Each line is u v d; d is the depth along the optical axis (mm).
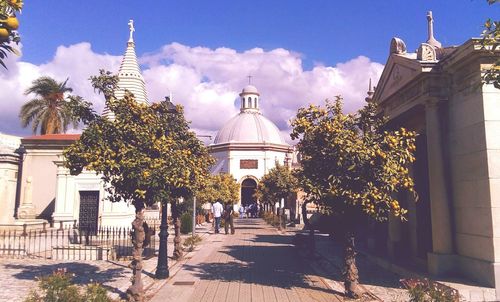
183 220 23922
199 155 12930
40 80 34625
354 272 9172
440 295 6922
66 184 22047
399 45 13109
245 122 62125
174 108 11211
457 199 10289
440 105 10852
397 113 12789
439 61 10688
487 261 9078
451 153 10586
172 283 10547
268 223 35312
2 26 3584
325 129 8859
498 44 6004
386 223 14820
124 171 8547
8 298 8773
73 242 17859
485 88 9359
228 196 34250
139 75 26562
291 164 53375
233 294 9375
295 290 9828
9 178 21812
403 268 11266
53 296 6582
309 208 31500
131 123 8883
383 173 8664
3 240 16562
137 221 8930
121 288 9820
